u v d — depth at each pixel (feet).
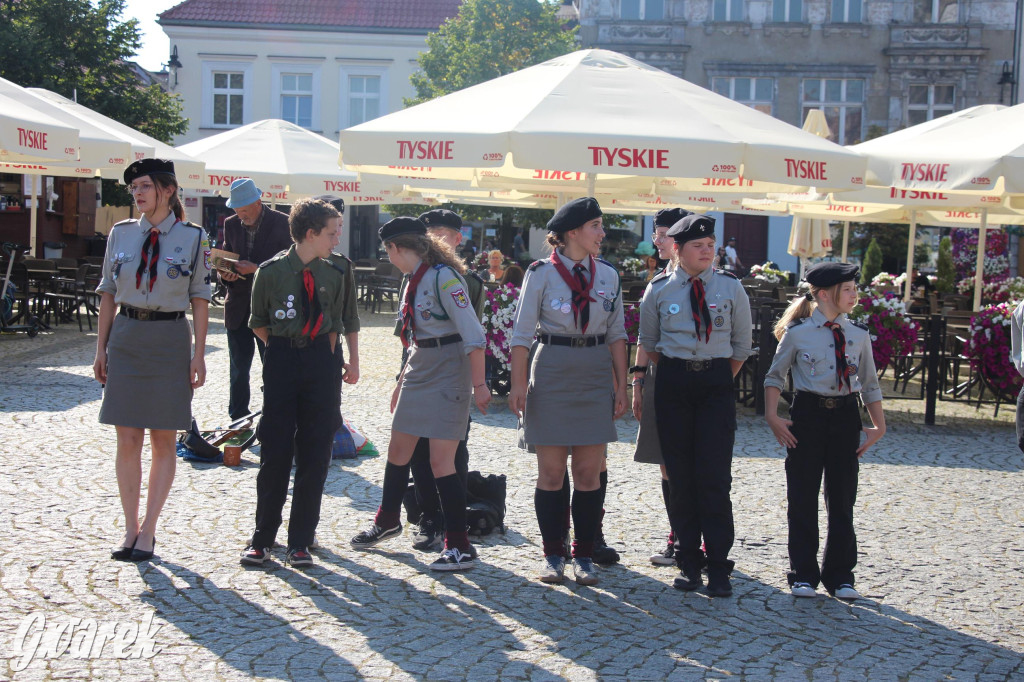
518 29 96.68
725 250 104.58
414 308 18.04
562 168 26.30
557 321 17.02
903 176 34.06
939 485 25.31
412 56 122.21
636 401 18.22
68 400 32.07
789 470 17.39
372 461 25.98
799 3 117.39
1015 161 32.63
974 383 39.81
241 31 121.29
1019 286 49.78
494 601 16.37
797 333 17.25
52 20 97.35
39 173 48.91
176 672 13.17
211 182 49.96
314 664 13.61
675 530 17.88
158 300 17.49
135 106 101.65
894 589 17.58
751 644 14.89
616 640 14.88
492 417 32.68
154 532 17.87
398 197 53.78
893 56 116.16
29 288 54.65
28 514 19.80
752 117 30.50
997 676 13.98
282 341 17.72
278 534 19.44
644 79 30.76
